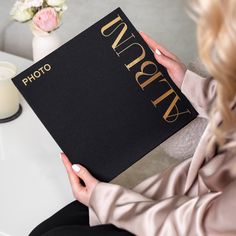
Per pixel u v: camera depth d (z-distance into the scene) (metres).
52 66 1.14
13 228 1.21
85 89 1.15
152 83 1.19
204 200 0.96
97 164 1.16
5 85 1.44
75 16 2.59
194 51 2.45
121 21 1.18
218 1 0.77
